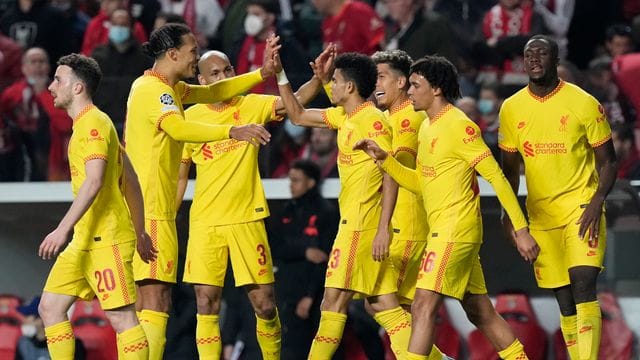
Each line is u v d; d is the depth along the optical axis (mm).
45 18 43938
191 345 38062
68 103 28391
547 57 30422
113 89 39281
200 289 32344
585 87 40406
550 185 30938
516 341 31016
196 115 32625
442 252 29297
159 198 31000
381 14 44250
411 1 42281
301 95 33000
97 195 28250
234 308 38156
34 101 39844
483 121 39781
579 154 30812
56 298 28625
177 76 31031
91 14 45125
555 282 31422
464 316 37938
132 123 30812
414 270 32062
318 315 37625
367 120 30859
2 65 40531
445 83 29516
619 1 45531
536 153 30938
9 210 39406
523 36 41188
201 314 32406
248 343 38000
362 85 31016
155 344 31281
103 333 37688
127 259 28703
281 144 39250
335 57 32250
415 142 31609
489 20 43625
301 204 37812
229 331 38125
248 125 29250
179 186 32969
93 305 37906
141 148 30781
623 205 38719
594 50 45500
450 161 29359
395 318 31641
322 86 33812
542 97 30844
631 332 38219
